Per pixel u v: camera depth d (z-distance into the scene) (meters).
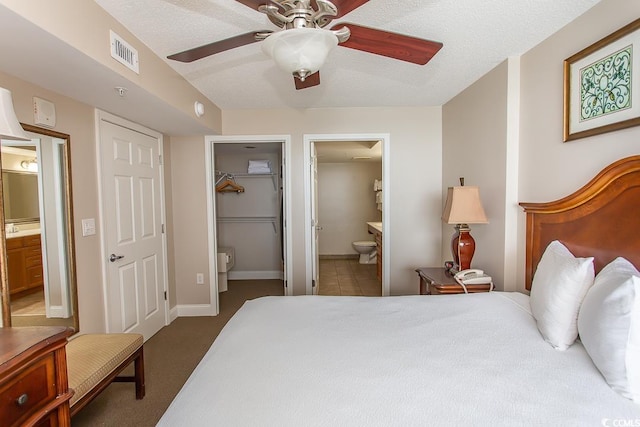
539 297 1.46
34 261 1.80
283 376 1.10
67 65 1.54
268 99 3.01
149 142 3.00
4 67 1.56
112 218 2.46
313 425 0.88
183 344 2.82
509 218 2.19
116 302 2.50
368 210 6.63
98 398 2.05
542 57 1.93
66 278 2.03
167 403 2.00
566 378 1.08
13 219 1.66
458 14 1.64
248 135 3.36
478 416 0.91
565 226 1.73
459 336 1.39
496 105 2.30
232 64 2.20
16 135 1.26
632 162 1.34
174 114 2.48
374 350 1.28
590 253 1.56
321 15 1.16
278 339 1.37
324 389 1.03
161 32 1.76
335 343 1.34
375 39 1.33
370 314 1.64
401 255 3.41
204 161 3.40
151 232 3.02
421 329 1.46
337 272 5.37
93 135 2.28
